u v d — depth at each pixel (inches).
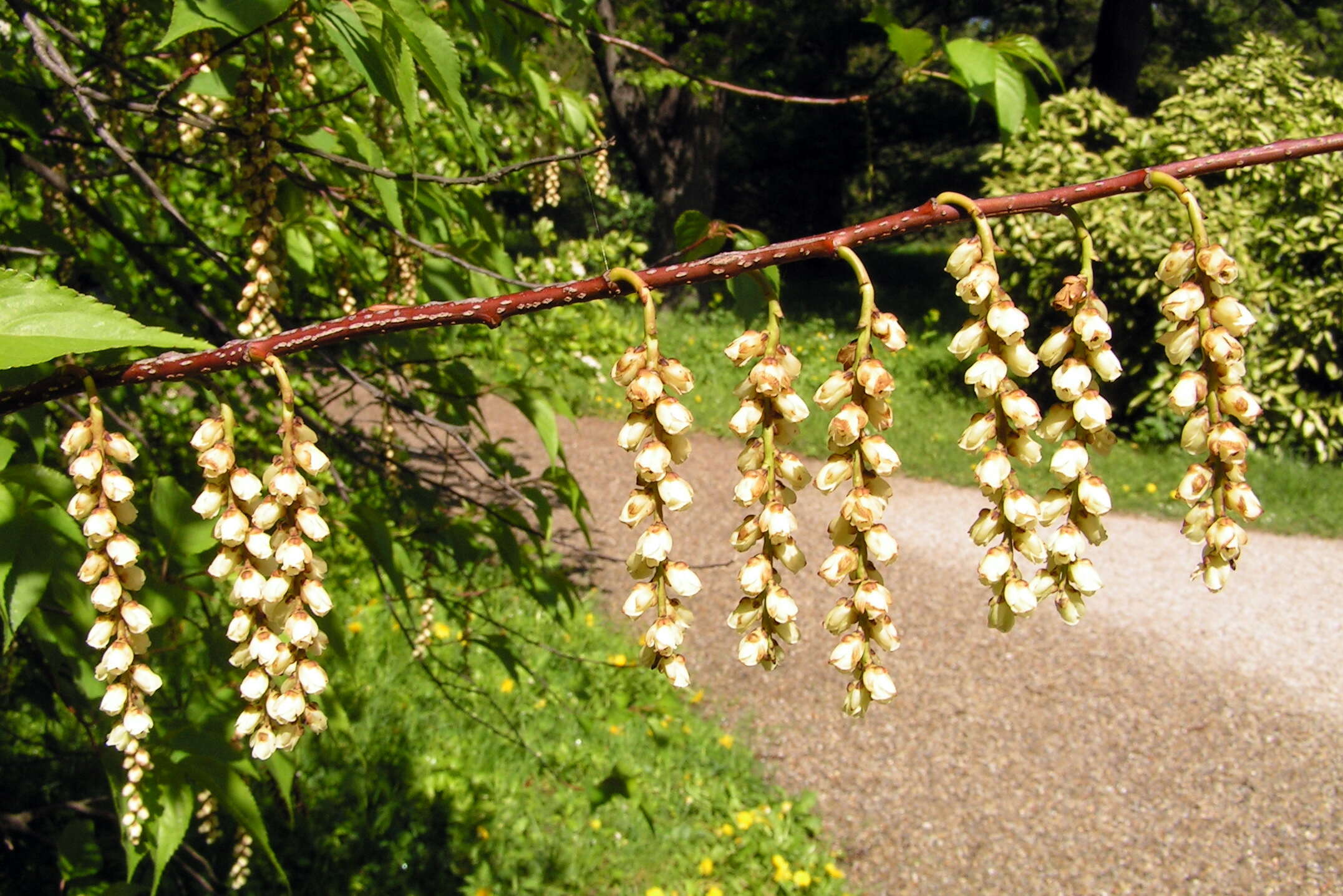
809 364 508.4
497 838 170.4
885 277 834.2
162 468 111.0
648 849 175.8
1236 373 36.6
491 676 214.1
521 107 128.6
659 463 36.2
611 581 288.7
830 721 230.4
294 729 41.5
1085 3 877.2
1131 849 192.2
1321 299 371.2
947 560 316.2
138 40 125.9
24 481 57.1
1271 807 203.6
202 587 75.0
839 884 177.2
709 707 232.2
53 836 135.4
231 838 151.1
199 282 121.0
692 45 348.8
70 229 104.7
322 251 125.3
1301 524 347.9
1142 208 394.0
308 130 85.3
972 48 73.2
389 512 115.6
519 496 100.2
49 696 110.9
